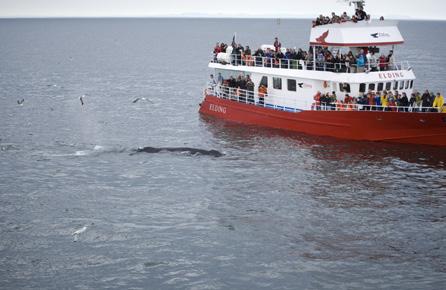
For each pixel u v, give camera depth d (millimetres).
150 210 46625
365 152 61812
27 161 60031
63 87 122625
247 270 37094
